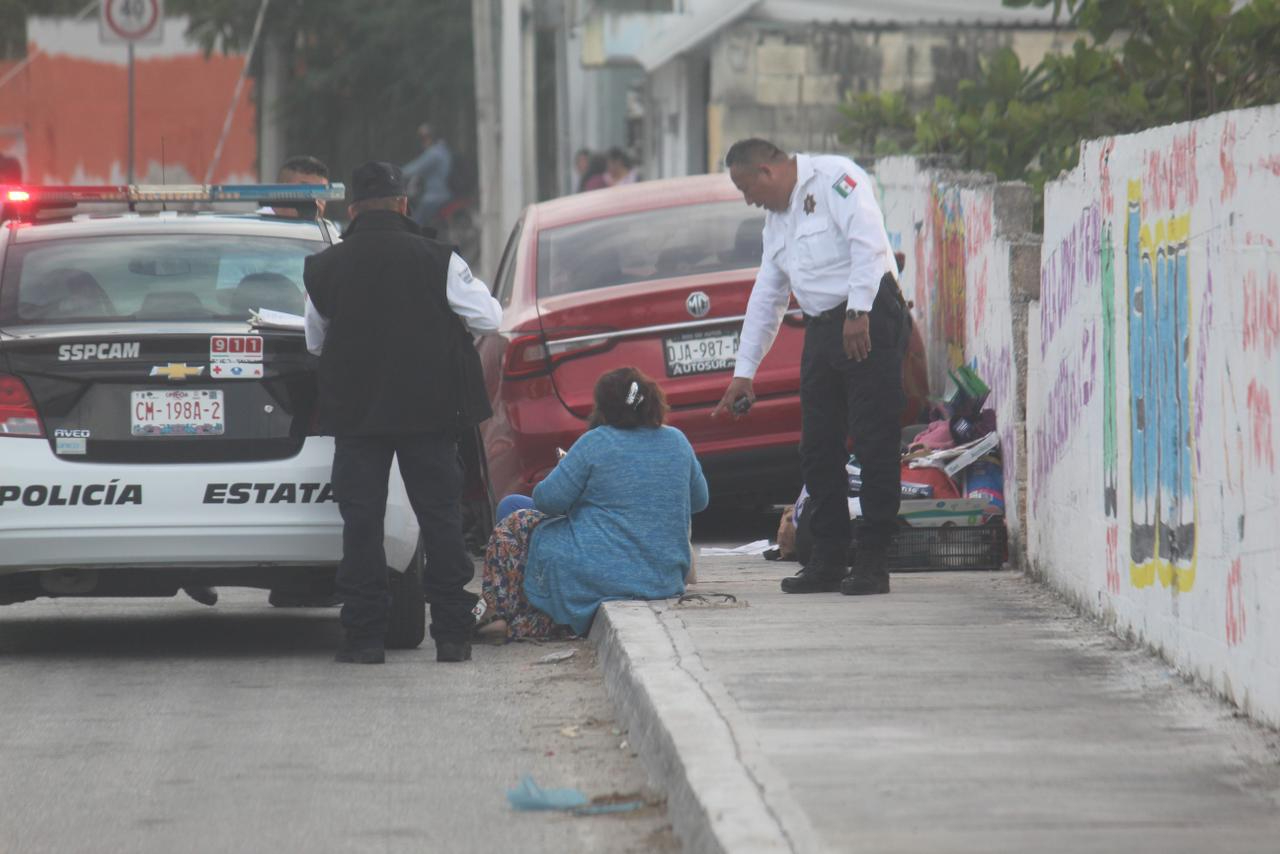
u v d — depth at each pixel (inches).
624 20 3612.2
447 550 1004.6
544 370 1311.5
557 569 1058.7
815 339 1083.3
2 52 5226.4
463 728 847.7
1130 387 912.3
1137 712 771.4
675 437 1079.6
